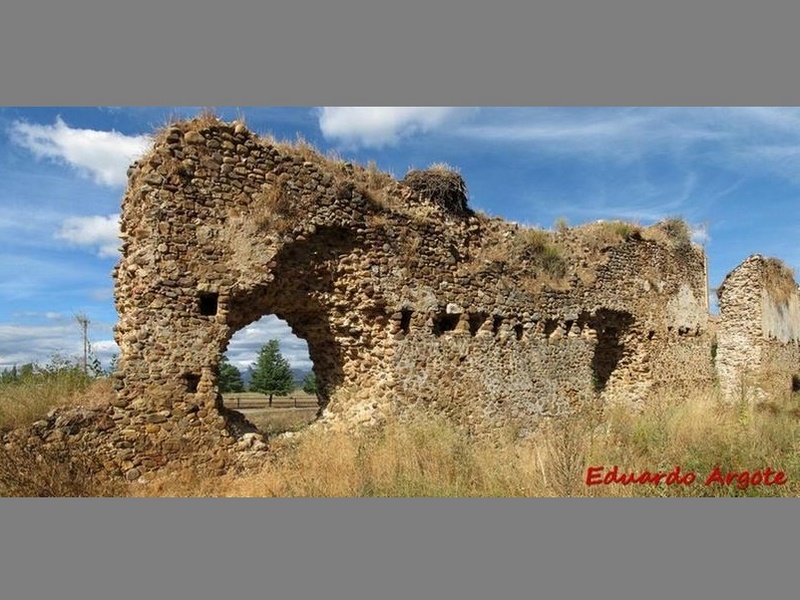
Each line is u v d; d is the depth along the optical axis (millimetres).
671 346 17625
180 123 8930
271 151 9641
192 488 8180
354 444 9336
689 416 11711
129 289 8641
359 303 10656
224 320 8914
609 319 15781
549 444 9297
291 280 10008
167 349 8453
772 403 16922
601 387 16688
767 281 20703
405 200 11562
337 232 10422
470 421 11656
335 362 11258
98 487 7660
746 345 20094
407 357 10906
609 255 15539
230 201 9156
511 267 12992
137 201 8742
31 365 9234
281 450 9406
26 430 7461
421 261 11344
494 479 7672
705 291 19438
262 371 35094
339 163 10742
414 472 7879
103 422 7934
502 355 12453
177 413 8430
